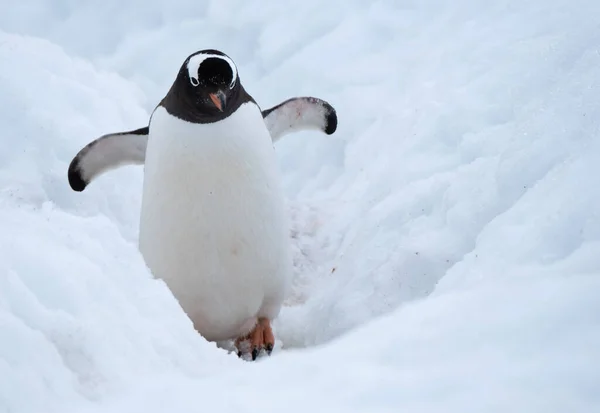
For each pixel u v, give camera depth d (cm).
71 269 933
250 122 1459
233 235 1472
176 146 1430
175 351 934
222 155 1424
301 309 1723
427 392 663
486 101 1766
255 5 2528
